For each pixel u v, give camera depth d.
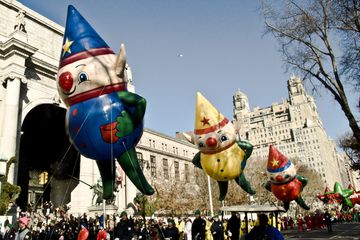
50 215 27.92
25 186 37.50
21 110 30.08
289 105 137.12
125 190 37.38
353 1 16.34
